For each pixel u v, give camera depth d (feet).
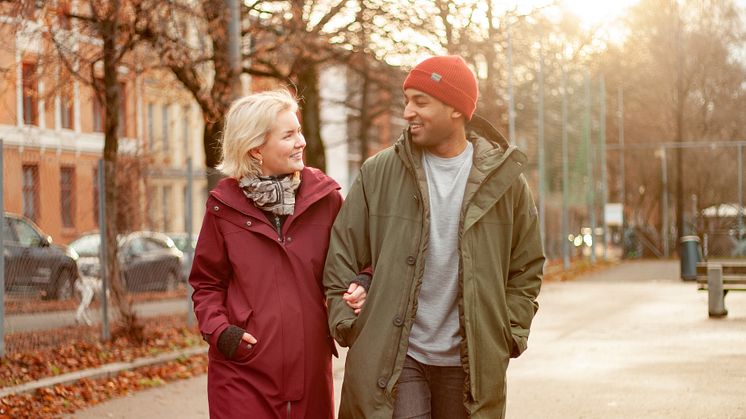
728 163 159.12
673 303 58.85
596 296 65.92
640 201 175.11
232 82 41.55
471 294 11.86
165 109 131.34
